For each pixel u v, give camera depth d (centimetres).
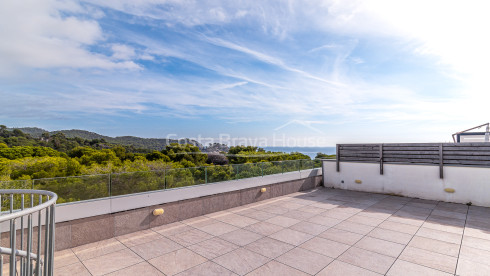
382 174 997
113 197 545
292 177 1017
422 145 910
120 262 421
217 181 760
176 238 530
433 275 373
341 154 1111
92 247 485
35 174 1216
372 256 438
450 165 852
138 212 574
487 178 788
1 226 416
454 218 666
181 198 654
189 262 420
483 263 409
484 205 790
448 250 461
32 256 266
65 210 477
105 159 1834
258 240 515
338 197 934
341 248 472
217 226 605
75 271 391
